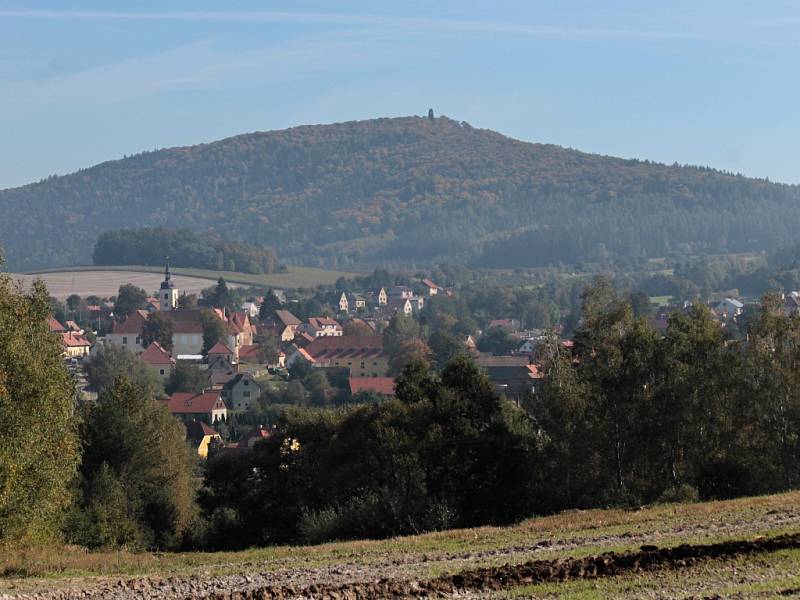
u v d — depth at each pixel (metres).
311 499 130.75
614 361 123.00
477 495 116.12
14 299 89.25
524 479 118.06
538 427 126.81
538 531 83.06
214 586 63.66
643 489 118.50
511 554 70.31
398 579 60.38
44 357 91.69
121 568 76.00
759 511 83.00
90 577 69.81
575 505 117.69
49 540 93.75
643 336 123.69
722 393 122.69
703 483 112.12
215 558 80.38
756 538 65.62
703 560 59.94
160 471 143.88
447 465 115.19
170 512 134.12
